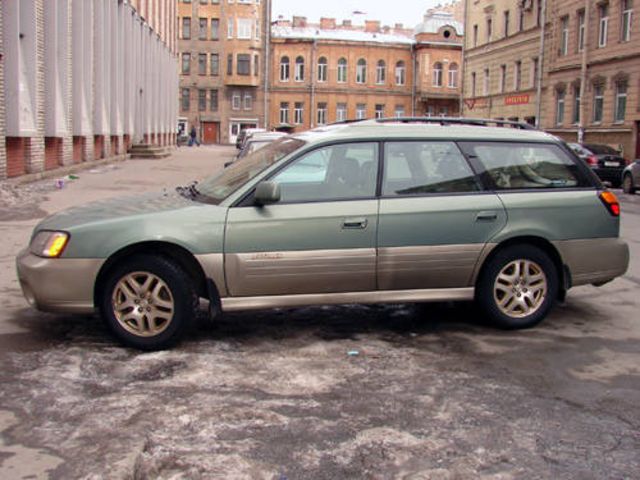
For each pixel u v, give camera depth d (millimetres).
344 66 76562
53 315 6629
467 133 6410
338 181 5980
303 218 5773
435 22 76188
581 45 38875
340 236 5840
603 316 7012
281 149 6309
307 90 76125
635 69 33375
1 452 3938
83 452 3943
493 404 4719
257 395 4789
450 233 6090
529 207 6305
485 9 53938
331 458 3912
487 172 6324
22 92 17156
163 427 4258
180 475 3676
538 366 5488
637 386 5098
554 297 6492
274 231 5723
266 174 5852
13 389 4816
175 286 5617
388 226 5945
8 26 16562
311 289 5871
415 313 6980
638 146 33312
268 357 5578
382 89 77125
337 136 6078
